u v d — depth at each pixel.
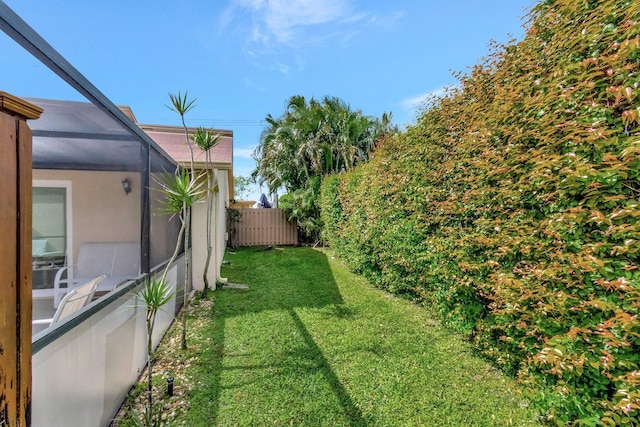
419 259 4.06
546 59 2.31
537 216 2.34
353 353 3.30
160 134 6.30
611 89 1.70
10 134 0.98
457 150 3.35
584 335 1.84
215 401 2.54
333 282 6.37
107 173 4.75
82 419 1.86
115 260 4.37
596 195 1.83
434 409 2.43
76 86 1.73
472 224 3.17
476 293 3.09
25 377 1.03
